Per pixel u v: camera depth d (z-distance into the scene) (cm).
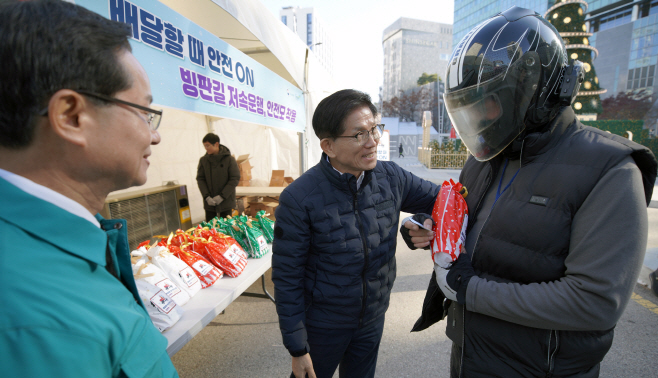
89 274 45
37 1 42
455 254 91
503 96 78
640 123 1420
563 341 79
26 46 38
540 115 77
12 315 35
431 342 233
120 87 46
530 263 78
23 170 44
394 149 2870
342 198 117
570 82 76
